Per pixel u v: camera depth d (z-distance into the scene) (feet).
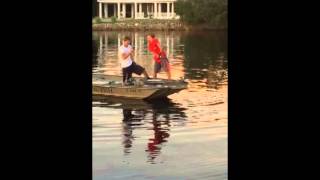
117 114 53.31
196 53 130.31
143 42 161.79
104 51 129.18
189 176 28.66
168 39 174.81
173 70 95.61
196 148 36.60
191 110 55.47
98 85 62.69
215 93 67.72
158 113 54.08
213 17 191.52
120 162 32.17
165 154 34.55
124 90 61.52
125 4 207.31
